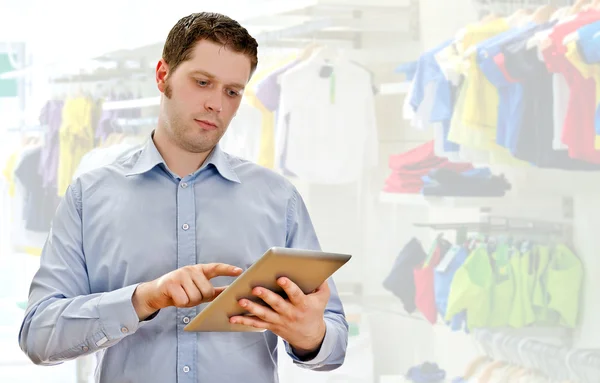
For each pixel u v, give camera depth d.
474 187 3.07
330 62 3.19
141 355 1.50
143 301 1.38
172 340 1.50
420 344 3.22
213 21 1.47
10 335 3.24
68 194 1.57
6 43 3.34
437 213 3.25
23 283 3.38
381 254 3.26
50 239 1.56
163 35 3.34
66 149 3.40
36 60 3.36
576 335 3.06
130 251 1.52
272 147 3.19
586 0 2.86
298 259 1.21
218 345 1.52
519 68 2.98
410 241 3.19
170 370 1.49
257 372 1.54
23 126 3.39
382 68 3.27
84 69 3.38
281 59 3.24
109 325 1.39
